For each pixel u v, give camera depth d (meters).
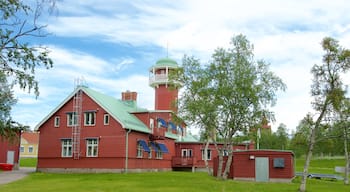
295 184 31.55
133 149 42.31
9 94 24.70
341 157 98.56
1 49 13.80
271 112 35.19
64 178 32.44
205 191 23.02
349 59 24.73
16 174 38.41
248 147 57.41
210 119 35.16
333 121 25.27
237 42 35.47
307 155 25.34
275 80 35.25
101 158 41.47
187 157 53.16
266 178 35.72
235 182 31.95
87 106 43.28
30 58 14.20
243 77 34.25
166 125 53.53
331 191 25.02
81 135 42.88
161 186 25.58
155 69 60.47
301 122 25.83
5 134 18.98
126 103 50.94
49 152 44.03
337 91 24.67
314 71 25.42
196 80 36.38
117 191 22.14
